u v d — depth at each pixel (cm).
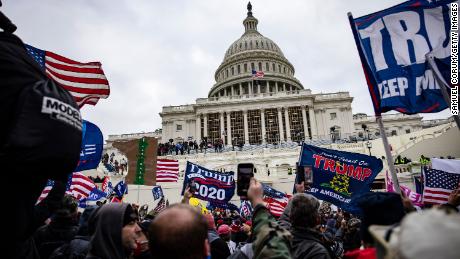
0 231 211
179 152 5891
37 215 337
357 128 9544
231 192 1222
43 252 491
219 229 855
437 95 701
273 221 304
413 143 4444
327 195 934
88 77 973
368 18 799
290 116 7831
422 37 740
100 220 364
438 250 128
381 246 197
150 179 1472
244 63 10419
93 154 1024
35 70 229
